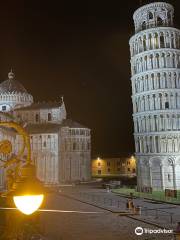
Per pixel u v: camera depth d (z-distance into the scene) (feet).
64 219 144.77
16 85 476.13
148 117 292.81
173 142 284.61
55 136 402.11
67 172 416.46
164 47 299.58
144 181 292.81
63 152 418.10
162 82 293.23
